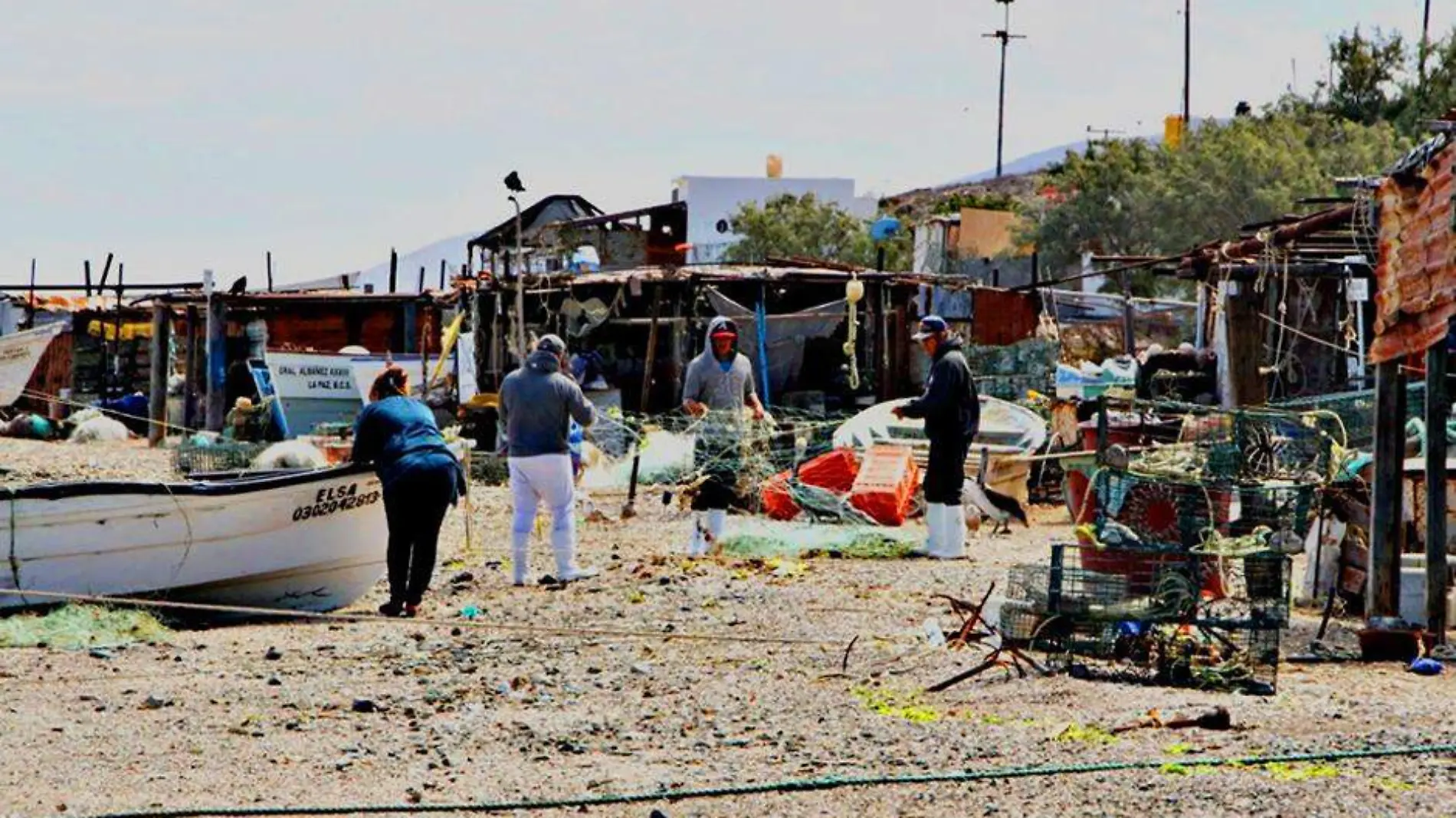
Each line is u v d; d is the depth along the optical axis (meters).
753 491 25.45
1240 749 11.76
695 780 11.27
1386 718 12.73
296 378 44.88
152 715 13.51
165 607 18.47
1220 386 35.94
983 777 11.10
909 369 45.31
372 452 18.78
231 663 15.62
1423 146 16.00
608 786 11.17
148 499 18.09
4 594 17.67
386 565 19.78
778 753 12.06
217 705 13.84
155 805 10.77
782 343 44.34
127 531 18.08
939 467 22.34
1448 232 15.43
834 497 25.69
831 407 44.56
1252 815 10.21
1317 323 35.31
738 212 96.44
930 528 22.58
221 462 26.20
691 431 28.14
